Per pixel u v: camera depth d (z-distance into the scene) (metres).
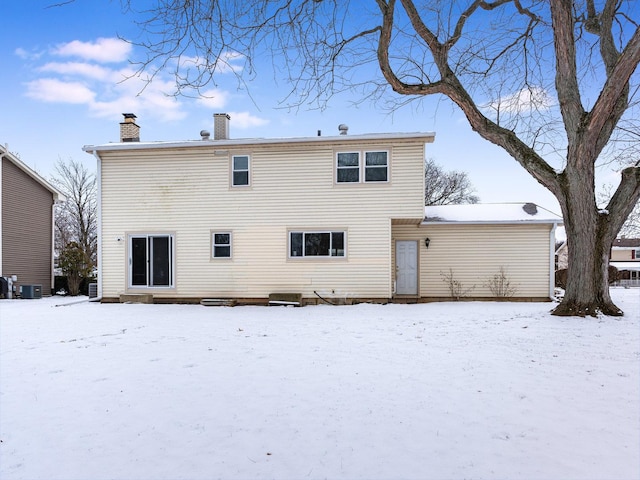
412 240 14.41
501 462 2.88
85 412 3.86
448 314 10.21
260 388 4.50
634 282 27.20
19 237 18.48
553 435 3.29
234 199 13.46
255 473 2.77
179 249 13.63
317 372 5.11
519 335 7.12
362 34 6.85
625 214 8.57
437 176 34.59
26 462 2.94
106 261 13.96
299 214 13.22
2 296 17.14
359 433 3.36
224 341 7.13
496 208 15.14
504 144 9.09
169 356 6.01
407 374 5.00
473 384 4.57
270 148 13.34
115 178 13.94
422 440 3.23
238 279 13.39
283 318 10.08
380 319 9.70
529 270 13.85
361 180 13.02
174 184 13.70
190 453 3.05
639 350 5.94
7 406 4.03
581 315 8.46
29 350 6.50
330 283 13.07
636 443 3.15
